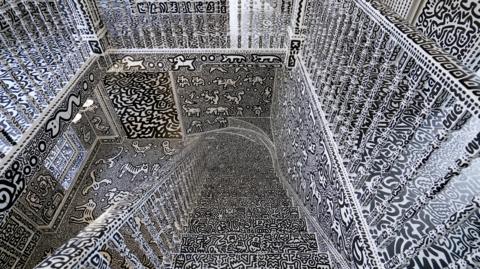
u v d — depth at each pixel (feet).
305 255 6.61
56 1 9.35
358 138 6.57
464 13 6.59
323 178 7.58
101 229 3.85
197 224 8.71
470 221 5.00
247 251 7.07
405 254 4.17
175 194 8.54
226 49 11.68
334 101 7.21
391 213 5.19
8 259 11.76
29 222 12.59
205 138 17.34
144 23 13.16
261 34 11.42
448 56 3.40
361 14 6.04
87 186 15.61
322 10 7.93
